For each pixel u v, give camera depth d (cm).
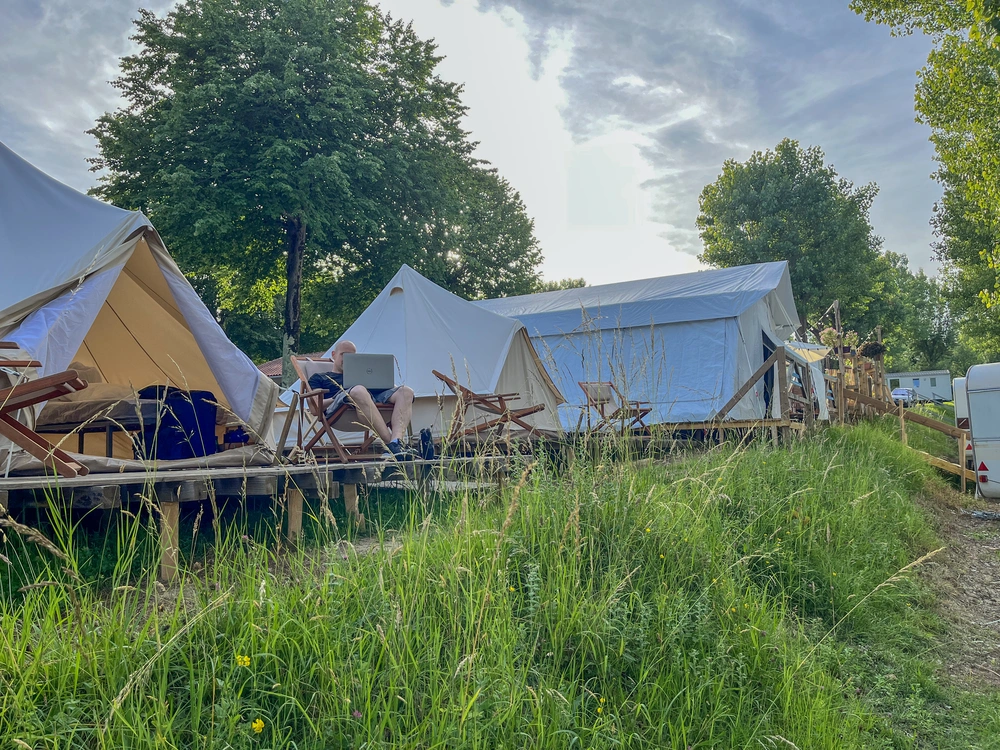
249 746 221
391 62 2500
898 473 1030
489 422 709
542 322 1359
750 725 319
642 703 304
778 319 1717
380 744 229
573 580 363
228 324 3025
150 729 214
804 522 579
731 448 710
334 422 593
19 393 381
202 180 2039
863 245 3856
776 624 408
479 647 284
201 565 368
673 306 1271
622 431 519
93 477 379
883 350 2258
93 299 513
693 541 440
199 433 529
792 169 3909
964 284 3303
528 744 256
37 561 348
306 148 2095
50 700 216
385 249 2362
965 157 1839
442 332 916
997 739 365
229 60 2120
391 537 396
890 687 414
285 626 267
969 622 546
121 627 241
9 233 551
